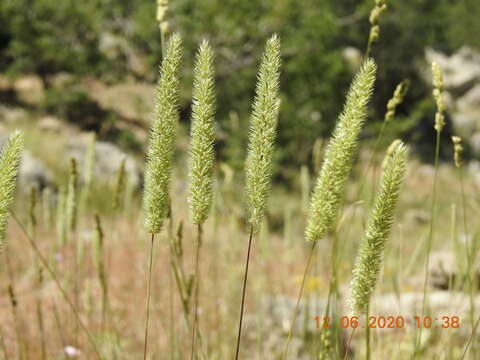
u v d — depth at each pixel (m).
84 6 20.56
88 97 19.88
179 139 11.01
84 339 4.30
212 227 3.86
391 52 24.09
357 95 1.65
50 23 19.58
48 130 17.61
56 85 21.28
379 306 3.11
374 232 1.61
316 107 16.84
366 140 14.96
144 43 19.83
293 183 16.58
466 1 34.06
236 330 4.37
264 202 1.63
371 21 2.37
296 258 6.36
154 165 1.68
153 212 1.70
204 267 5.15
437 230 8.24
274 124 1.61
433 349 3.26
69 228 3.35
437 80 2.20
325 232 1.73
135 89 22.33
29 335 4.47
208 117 1.62
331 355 2.63
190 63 15.83
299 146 17.42
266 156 1.62
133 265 5.93
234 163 12.99
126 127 19.72
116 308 4.95
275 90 1.61
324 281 5.25
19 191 11.34
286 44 16.28
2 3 18.86
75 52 19.88
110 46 24.80
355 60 20.03
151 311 5.00
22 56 19.86
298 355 4.12
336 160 1.67
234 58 17.19
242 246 6.38
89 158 3.80
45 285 5.29
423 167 22.98
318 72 16.42
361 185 2.43
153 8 17.06
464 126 28.70
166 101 1.66
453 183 21.45
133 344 4.33
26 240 7.24
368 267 1.63
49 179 12.48
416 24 23.25
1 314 4.87
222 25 15.98
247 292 5.14
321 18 16.30
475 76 33.25
